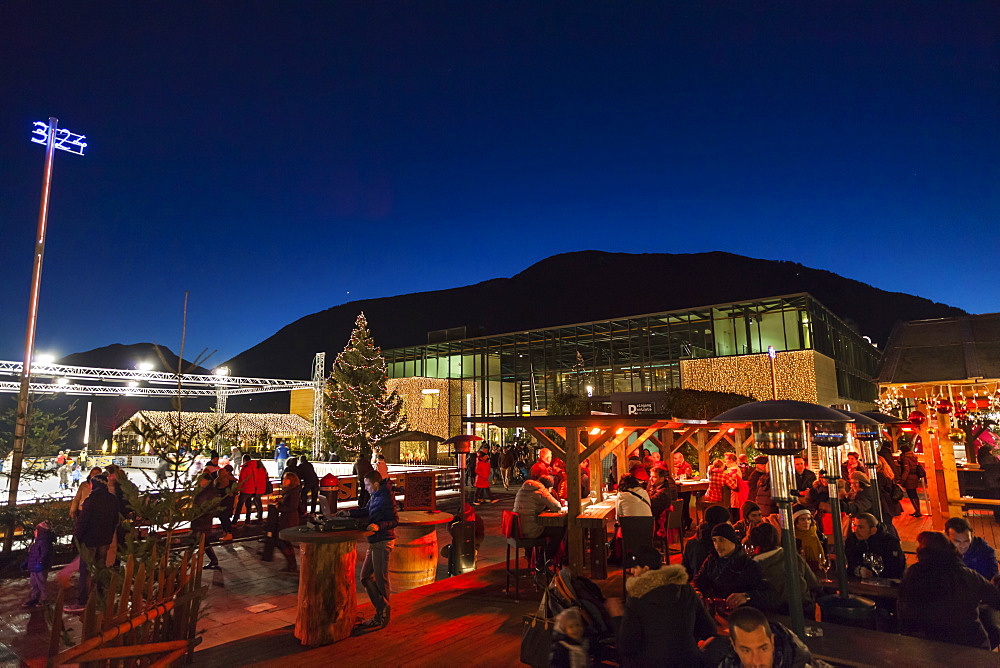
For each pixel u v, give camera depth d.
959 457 18.16
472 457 22.33
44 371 40.00
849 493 9.68
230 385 52.75
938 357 11.80
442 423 45.28
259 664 5.23
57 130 12.83
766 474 10.91
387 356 51.59
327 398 37.72
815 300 33.97
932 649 4.14
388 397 37.78
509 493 23.59
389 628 6.24
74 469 26.61
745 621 3.38
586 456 8.27
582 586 4.30
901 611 4.96
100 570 4.98
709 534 6.42
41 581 8.12
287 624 7.39
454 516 9.52
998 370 10.61
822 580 6.41
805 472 12.70
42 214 12.33
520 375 44.16
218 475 12.55
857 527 6.88
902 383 11.16
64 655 3.39
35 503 11.38
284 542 12.60
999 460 13.46
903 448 17.88
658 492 9.99
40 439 12.40
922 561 4.91
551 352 43.16
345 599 5.94
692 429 15.03
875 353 50.50
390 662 5.29
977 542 5.90
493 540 13.31
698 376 34.66
